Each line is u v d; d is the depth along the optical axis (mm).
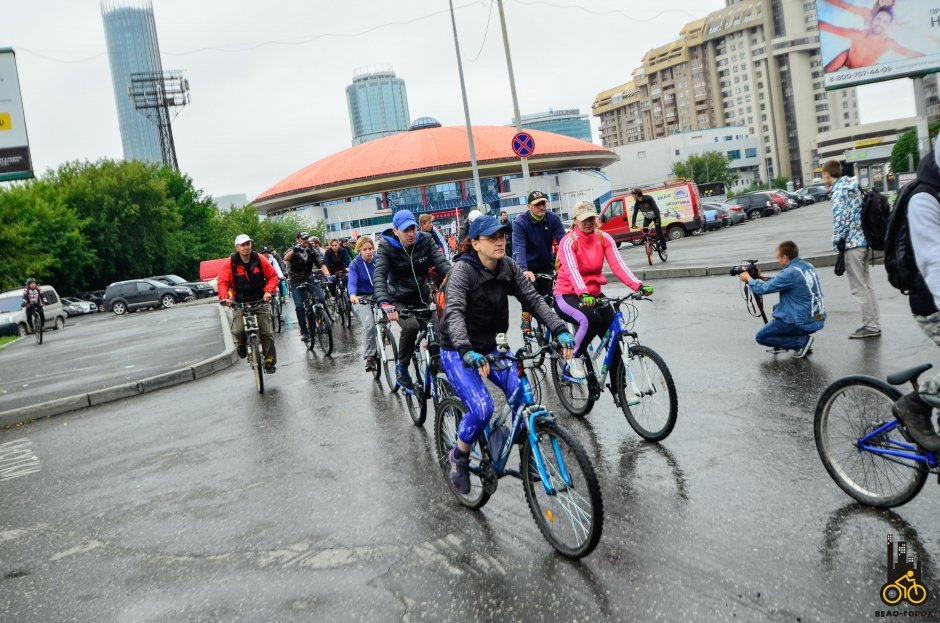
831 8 19188
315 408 7887
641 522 4039
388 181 104562
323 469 5723
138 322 27938
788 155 172375
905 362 6676
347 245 18688
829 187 7898
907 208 3242
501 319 4344
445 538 4168
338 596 3633
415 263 6848
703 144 148500
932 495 3916
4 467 6969
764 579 3287
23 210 49219
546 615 3215
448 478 4863
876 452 3777
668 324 10086
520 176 108938
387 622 3332
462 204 107125
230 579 3967
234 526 4742
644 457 5094
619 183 151625
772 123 171250
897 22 18672
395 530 4371
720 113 178625
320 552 4184
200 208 67938
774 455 4781
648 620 3074
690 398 6371
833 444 4062
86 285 55844
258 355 9156
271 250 17422
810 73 170250
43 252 50656
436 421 4941
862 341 7664
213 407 8609
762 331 7461
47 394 10680
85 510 5402
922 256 3127
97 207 57031
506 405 4117
